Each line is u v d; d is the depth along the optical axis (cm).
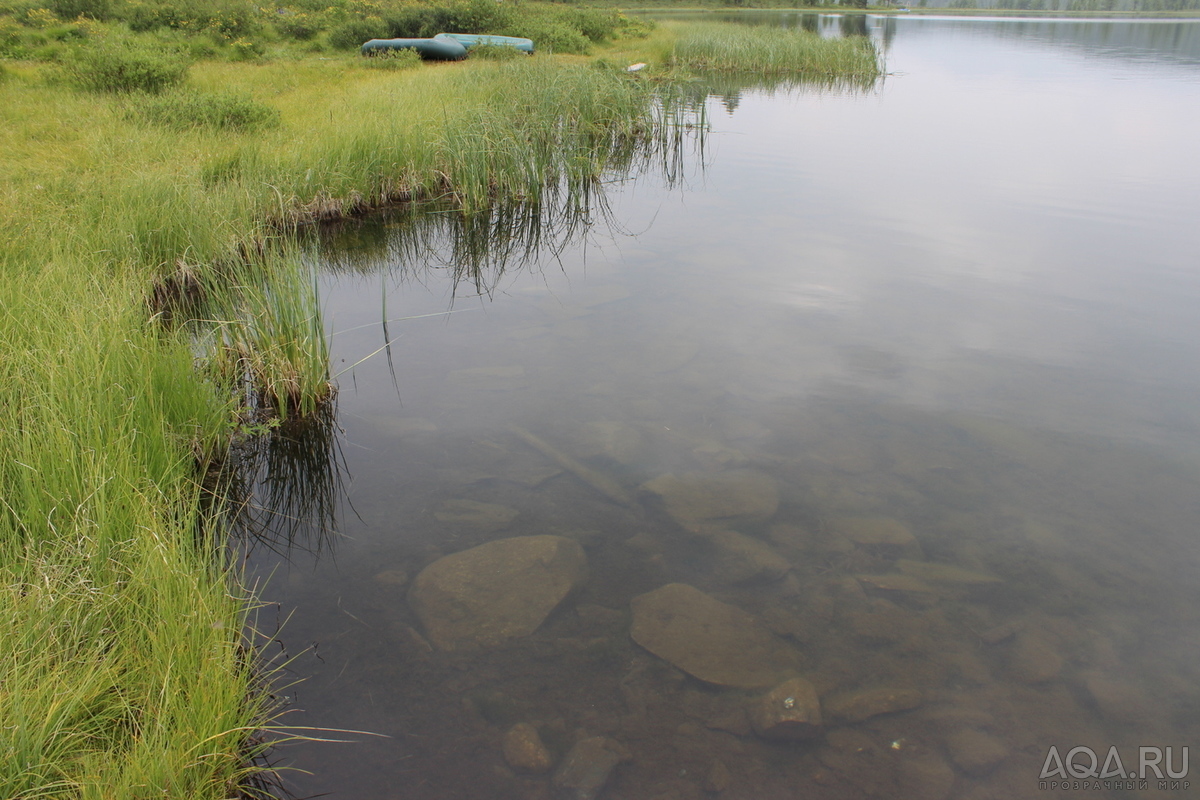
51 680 231
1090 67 2495
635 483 394
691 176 1075
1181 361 507
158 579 269
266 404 466
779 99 1755
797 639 296
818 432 433
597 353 539
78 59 1329
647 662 287
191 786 221
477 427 449
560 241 812
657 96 1429
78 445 331
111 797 207
